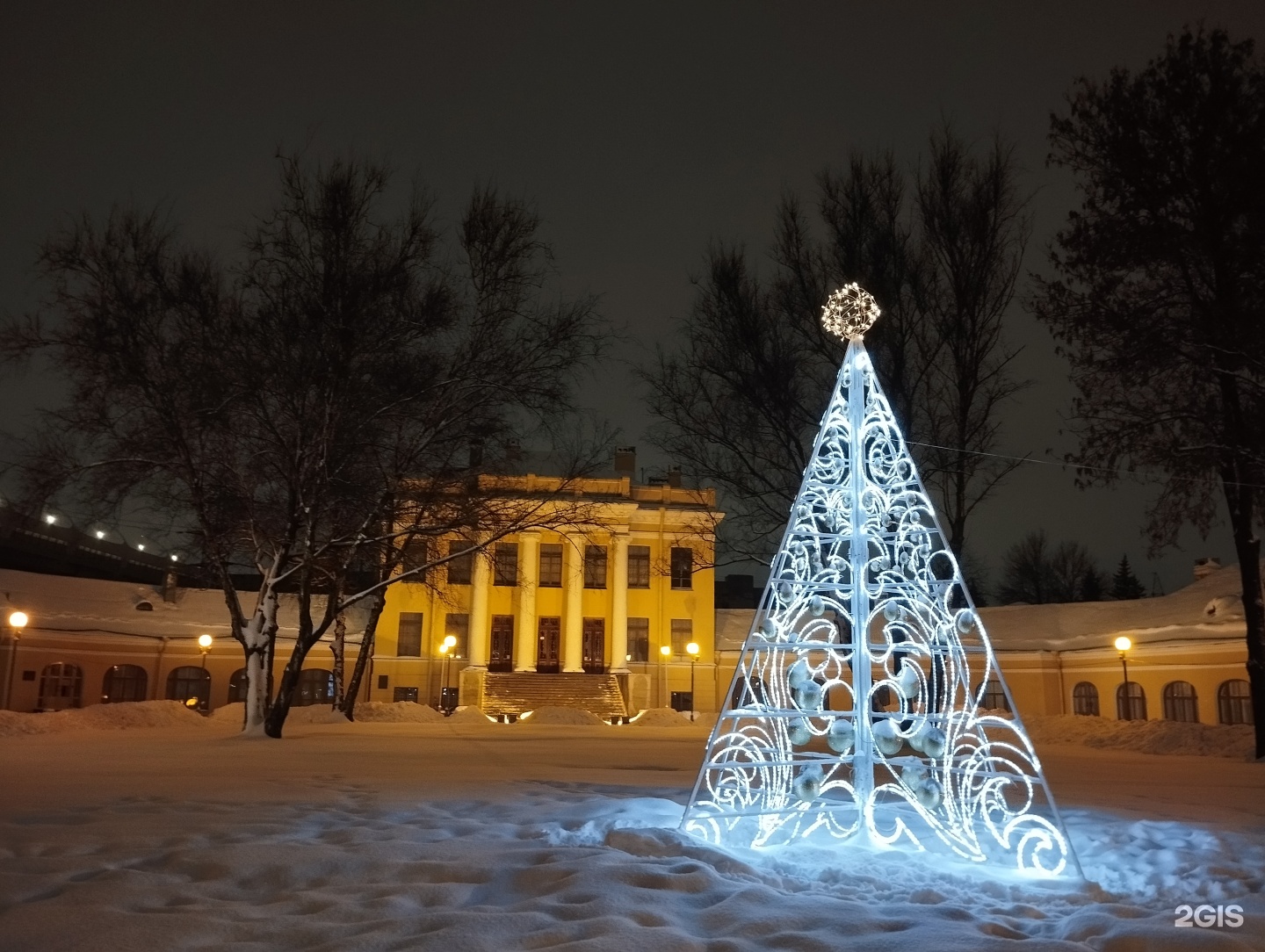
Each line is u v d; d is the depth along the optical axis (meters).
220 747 15.91
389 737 21.34
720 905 4.43
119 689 43.44
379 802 8.20
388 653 51.78
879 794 9.30
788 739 6.86
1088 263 19.92
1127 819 8.05
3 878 4.83
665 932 3.95
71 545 54.94
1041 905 5.00
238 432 20.02
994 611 47.81
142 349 19.16
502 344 21.22
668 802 7.93
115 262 19.14
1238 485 19.48
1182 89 19.53
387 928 4.05
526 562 53.72
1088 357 19.77
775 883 5.21
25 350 18.67
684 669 54.34
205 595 48.75
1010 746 6.17
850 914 4.34
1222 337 18.27
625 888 4.62
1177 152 19.53
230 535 22.23
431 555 27.14
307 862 5.21
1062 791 10.55
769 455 22.97
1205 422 19.08
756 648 6.90
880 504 7.21
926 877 5.51
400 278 20.16
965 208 21.34
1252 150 18.59
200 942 3.88
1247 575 20.30
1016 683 43.28
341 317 19.56
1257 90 19.08
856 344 7.64
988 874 5.73
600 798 8.34
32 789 8.85
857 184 22.41
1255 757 19.94
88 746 16.11
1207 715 35.66
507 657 53.34
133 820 6.81
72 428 19.64
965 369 20.95
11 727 20.20
